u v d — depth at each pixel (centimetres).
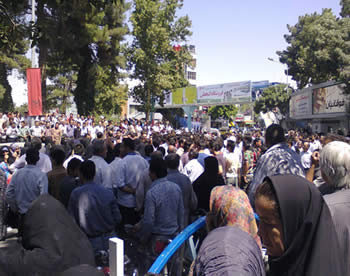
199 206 538
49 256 222
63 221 236
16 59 3897
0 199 539
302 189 143
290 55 4191
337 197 204
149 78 3709
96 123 2811
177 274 250
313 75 3516
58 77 4606
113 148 795
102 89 3195
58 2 1048
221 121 7375
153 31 3531
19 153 890
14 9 835
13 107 4172
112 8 2702
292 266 140
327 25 2264
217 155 821
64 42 2266
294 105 4250
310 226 138
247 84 3997
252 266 136
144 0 3509
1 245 569
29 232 231
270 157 359
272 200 144
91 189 406
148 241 424
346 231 187
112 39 2769
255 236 184
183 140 1028
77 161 502
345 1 2217
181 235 237
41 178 520
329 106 2877
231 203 182
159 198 412
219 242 146
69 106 4891
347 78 1983
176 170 504
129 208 582
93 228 398
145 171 533
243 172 939
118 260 180
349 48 2064
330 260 138
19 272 216
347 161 225
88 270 155
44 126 2075
